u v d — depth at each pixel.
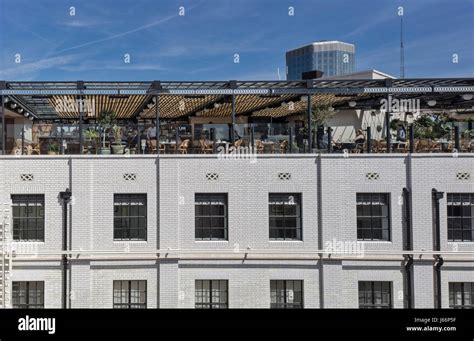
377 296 16.70
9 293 15.78
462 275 16.38
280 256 16.66
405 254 16.41
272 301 16.73
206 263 16.67
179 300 16.53
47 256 16.41
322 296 16.52
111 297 16.48
